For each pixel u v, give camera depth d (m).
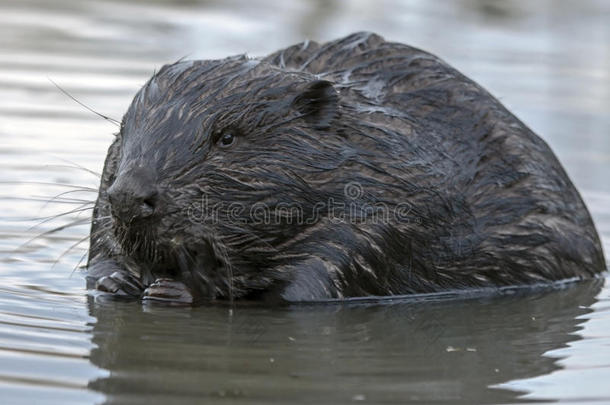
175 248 20.69
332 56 24.56
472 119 24.16
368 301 22.09
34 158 31.75
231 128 20.98
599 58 48.78
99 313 20.59
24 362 17.47
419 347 19.55
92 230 23.03
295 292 21.56
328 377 17.53
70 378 16.83
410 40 49.34
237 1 58.41
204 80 21.34
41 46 46.31
